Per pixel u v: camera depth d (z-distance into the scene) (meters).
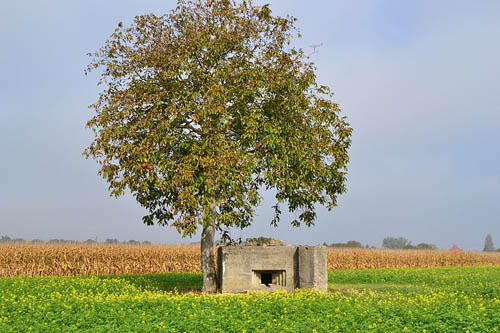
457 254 46.41
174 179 17.70
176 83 18.81
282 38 19.86
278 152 19.09
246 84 18.80
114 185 18.59
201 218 17.75
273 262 19.16
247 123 18.19
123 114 18.55
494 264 47.38
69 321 12.27
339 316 12.13
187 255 33.69
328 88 20.33
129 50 19.44
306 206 21.38
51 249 31.39
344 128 20.31
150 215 20.02
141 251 32.88
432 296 17.53
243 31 19.47
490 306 14.16
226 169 17.67
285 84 18.84
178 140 18.88
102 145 18.62
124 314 12.65
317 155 19.92
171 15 19.56
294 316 12.45
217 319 11.93
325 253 18.92
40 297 16.80
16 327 11.54
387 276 28.19
